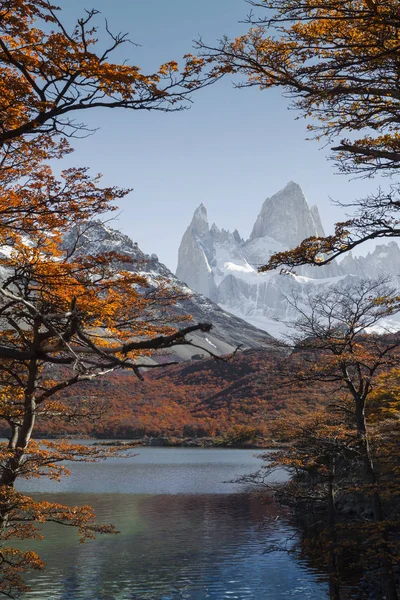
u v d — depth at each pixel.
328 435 23.42
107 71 9.00
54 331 6.62
